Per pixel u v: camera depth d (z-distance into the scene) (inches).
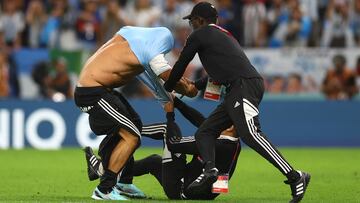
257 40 2704.2
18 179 1614.2
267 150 1135.0
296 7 2733.8
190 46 1168.8
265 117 2568.9
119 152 1187.3
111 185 1200.8
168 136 1200.8
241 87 1147.9
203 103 2456.9
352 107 2583.7
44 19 2704.2
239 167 1942.7
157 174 1253.1
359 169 1898.4
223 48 1165.7
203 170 1169.4
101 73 1186.6
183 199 1228.5
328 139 2591.0
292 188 1139.3
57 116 2464.3
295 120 2581.2
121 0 2753.4
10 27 2704.2
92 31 2694.4
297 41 2726.4
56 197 1283.2
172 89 1179.9
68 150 2385.6
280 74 2554.1
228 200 1238.9
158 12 2706.7
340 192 1405.0
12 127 2452.0
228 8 2714.1
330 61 2561.5
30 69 2508.6
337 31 2719.0
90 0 2711.6
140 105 2482.8
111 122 1184.2
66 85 2511.1
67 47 2691.9
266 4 2751.0
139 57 1179.9
